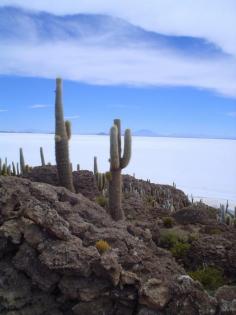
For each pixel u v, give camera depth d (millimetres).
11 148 98688
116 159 14562
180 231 15086
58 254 9352
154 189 25781
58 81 16594
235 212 18938
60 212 11039
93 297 9016
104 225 11570
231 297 8547
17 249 10164
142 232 11844
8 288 9461
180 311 8359
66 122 17203
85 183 19422
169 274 9641
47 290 9359
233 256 11906
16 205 10977
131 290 9070
